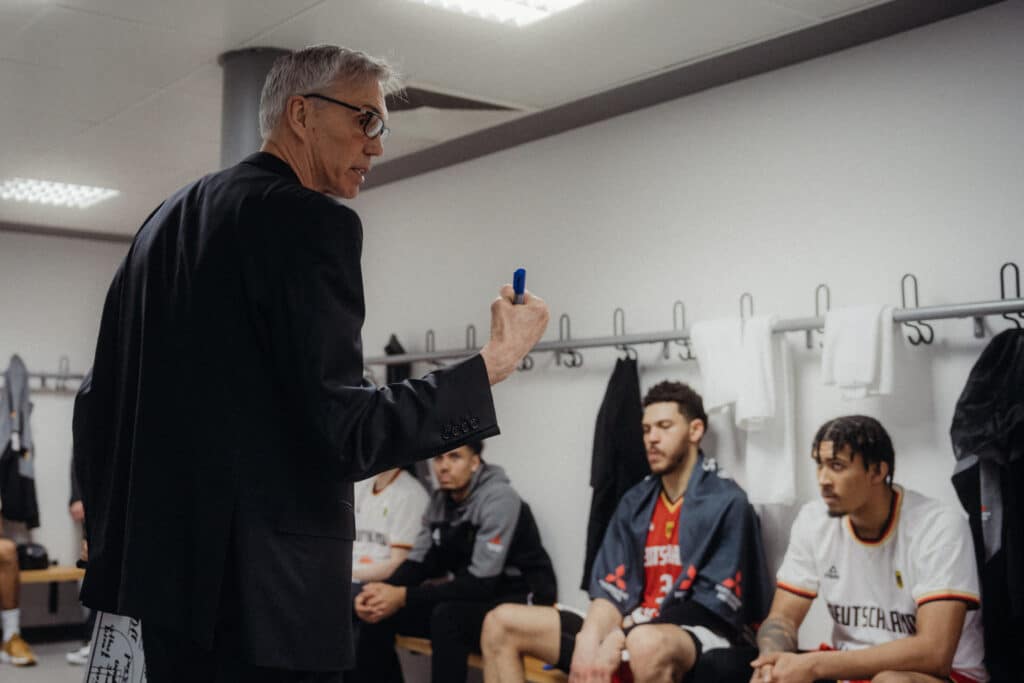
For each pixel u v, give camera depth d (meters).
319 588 1.32
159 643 1.35
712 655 3.18
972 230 3.25
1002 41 3.20
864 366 3.22
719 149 4.00
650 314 4.21
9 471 6.64
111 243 7.48
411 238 5.48
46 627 7.04
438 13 3.37
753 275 3.85
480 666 3.93
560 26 3.44
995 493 2.96
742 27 3.44
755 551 3.49
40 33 3.57
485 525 4.12
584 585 4.02
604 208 4.44
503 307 1.41
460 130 4.62
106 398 1.50
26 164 5.34
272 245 1.29
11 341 7.00
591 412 4.43
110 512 1.42
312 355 1.25
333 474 1.27
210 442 1.29
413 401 1.30
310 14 3.40
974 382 3.01
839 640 3.19
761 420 3.52
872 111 3.53
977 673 2.93
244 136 3.73
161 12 3.39
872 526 3.09
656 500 3.72
